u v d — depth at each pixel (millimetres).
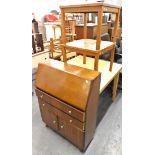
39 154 1190
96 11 1006
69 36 2516
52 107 1142
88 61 1747
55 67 1117
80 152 1203
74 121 1022
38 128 1448
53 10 3504
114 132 1397
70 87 981
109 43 1362
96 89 997
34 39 1902
